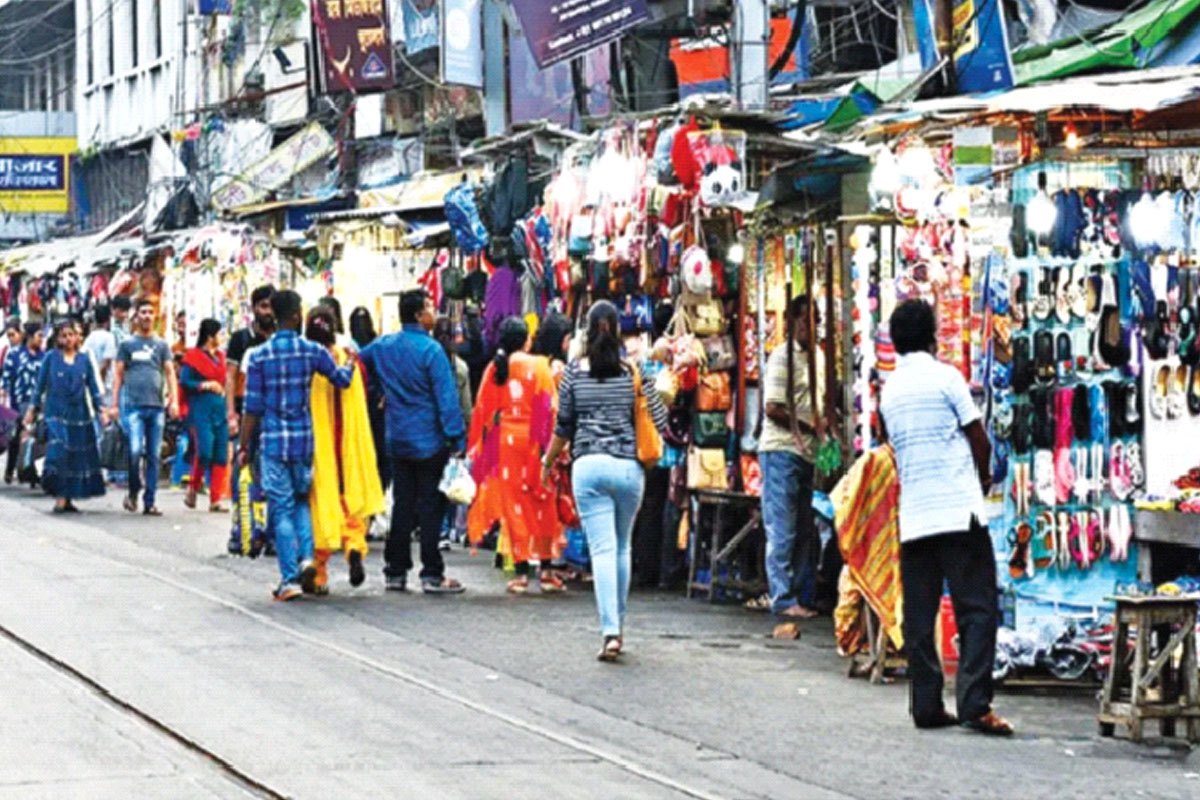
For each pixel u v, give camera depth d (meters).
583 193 27.44
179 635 21.27
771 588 23.12
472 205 30.58
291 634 21.44
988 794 14.48
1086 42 25.83
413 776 14.81
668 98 36.78
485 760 15.40
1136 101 18.44
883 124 20.36
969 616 16.73
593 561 20.22
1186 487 19.19
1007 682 18.61
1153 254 19.62
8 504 37.12
